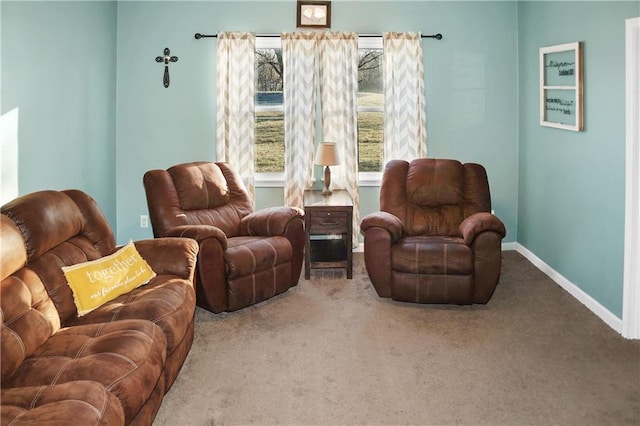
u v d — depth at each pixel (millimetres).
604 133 3957
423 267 4168
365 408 2857
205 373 3234
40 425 1787
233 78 5391
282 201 5727
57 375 2186
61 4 4191
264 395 2992
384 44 5457
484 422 2719
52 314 2695
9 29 3469
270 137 5789
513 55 5660
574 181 4453
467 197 4801
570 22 4465
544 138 5051
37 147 3850
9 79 3480
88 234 3348
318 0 5441
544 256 5109
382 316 4082
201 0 5422
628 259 3629
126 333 2508
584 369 3242
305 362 3369
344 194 5258
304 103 5500
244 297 4141
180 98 5508
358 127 5812
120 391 2160
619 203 3764
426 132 5660
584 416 2762
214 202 4688
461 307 4254
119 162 5527
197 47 5469
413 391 3020
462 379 3145
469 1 5574
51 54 4043
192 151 5578
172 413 2818
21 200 2822
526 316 4062
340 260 5062
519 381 3113
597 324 3908
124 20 5391
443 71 5625
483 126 5715
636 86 3551
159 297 3029
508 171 5777
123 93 5457
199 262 3938
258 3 5465
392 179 4848
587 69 4199
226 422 2740
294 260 4590
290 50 5422
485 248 4141
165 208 4336
